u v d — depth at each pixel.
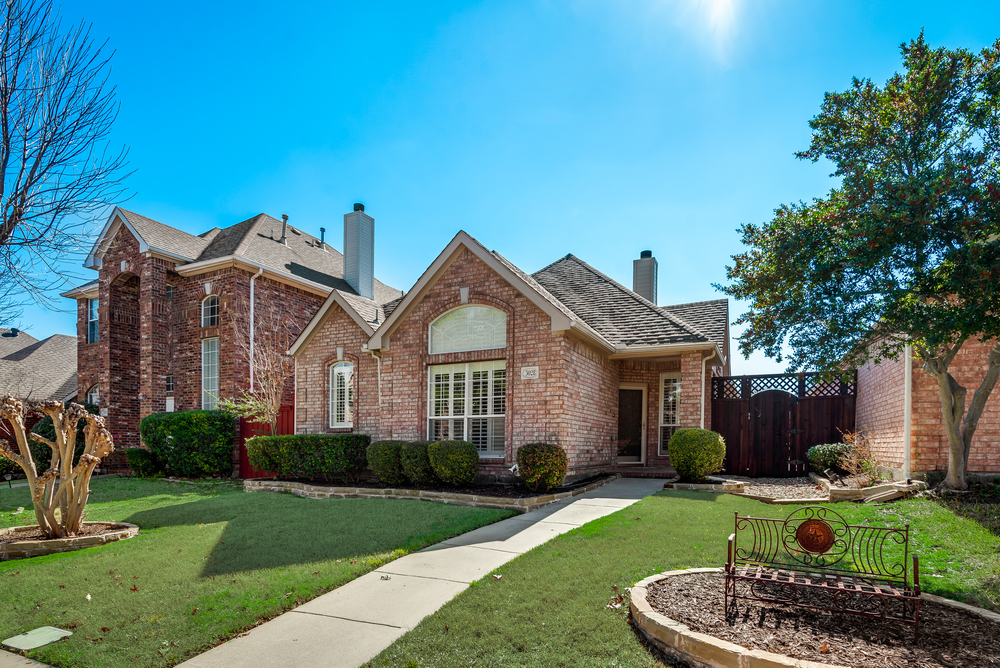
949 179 6.29
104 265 21.97
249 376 19.92
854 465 11.89
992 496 9.28
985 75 7.24
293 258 23.08
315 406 17.58
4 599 5.91
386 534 8.32
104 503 12.27
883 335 7.37
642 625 4.63
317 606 5.59
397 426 14.98
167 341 21.09
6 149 6.26
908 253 6.78
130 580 6.41
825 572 5.25
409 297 14.76
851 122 8.11
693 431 12.90
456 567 6.72
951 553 6.81
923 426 10.60
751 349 8.55
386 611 5.42
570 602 5.32
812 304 7.45
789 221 7.75
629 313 16.56
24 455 8.48
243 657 4.54
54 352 29.91
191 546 7.86
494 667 4.18
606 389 15.90
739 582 5.55
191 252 21.94
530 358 13.28
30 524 9.98
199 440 16.94
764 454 15.53
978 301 6.18
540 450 11.77
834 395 15.03
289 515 9.98
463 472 12.20
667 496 11.12
